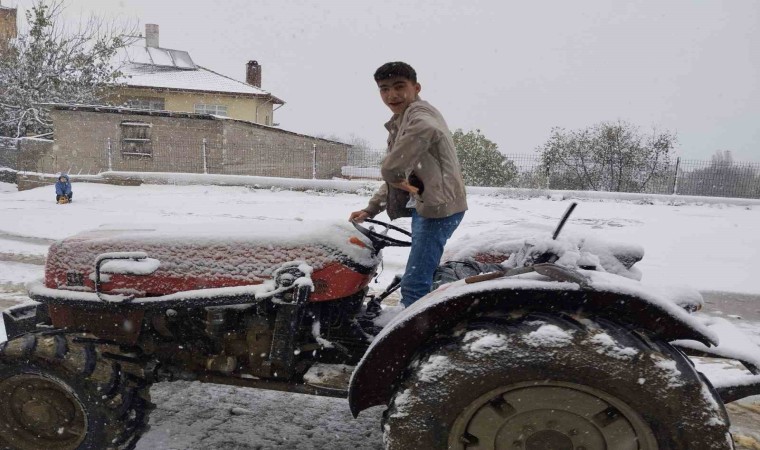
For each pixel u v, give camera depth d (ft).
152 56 94.48
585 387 6.07
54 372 7.91
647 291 6.37
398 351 6.88
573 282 6.33
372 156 83.66
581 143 60.03
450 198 8.77
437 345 6.52
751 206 49.98
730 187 56.24
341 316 9.00
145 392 8.48
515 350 6.11
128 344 8.64
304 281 7.71
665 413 5.91
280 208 42.27
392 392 6.95
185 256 8.41
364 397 7.28
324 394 8.27
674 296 8.32
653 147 58.75
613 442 6.14
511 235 10.98
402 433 6.38
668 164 57.88
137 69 88.38
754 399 11.51
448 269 9.73
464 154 67.97
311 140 76.18
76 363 7.93
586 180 59.52
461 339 6.37
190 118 62.44
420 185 8.79
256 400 10.88
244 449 9.06
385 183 9.68
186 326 8.70
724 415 5.95
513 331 6.23
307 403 10.83
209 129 62.54
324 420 10.16
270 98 87.04
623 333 6.17
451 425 6.31
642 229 34.73
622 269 9.95
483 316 6.64
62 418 8.22
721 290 20.62
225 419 10.07
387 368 7.00
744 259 26.12
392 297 18.24
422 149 8.34
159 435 9.40
